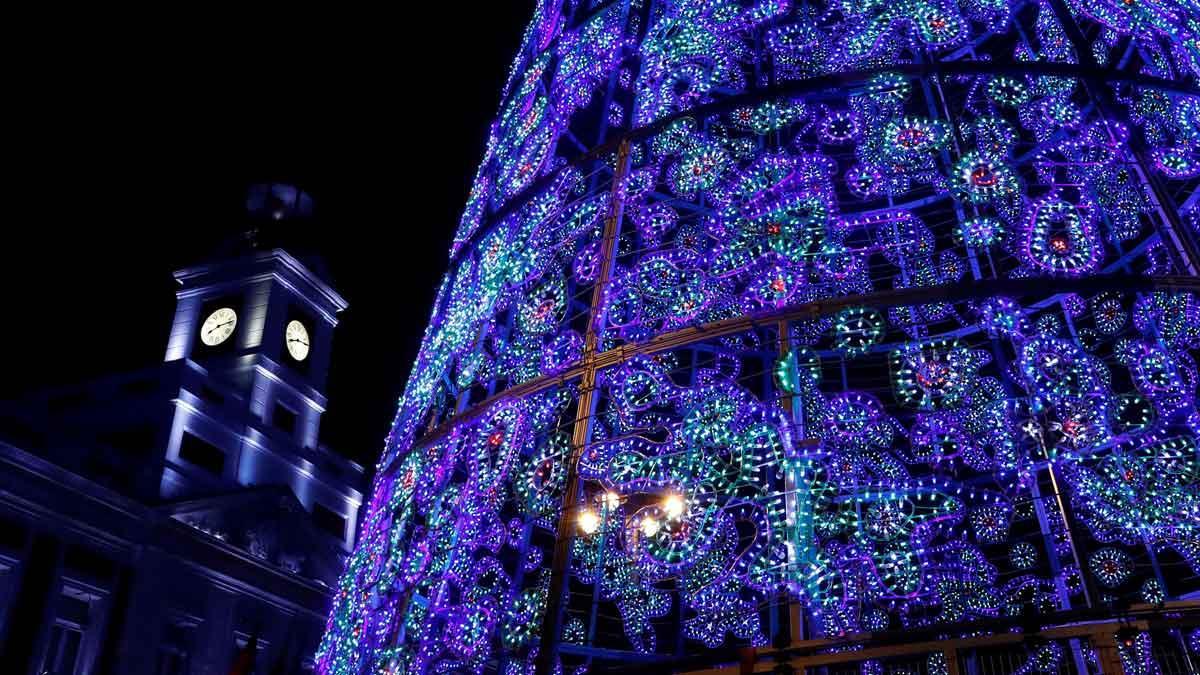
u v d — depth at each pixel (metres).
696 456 10.20
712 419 10.21
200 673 35.25
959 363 11.85
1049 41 12.18
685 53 12.01
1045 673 10.85
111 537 33.41
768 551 9.88
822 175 11.41
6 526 30.16
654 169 11.42
